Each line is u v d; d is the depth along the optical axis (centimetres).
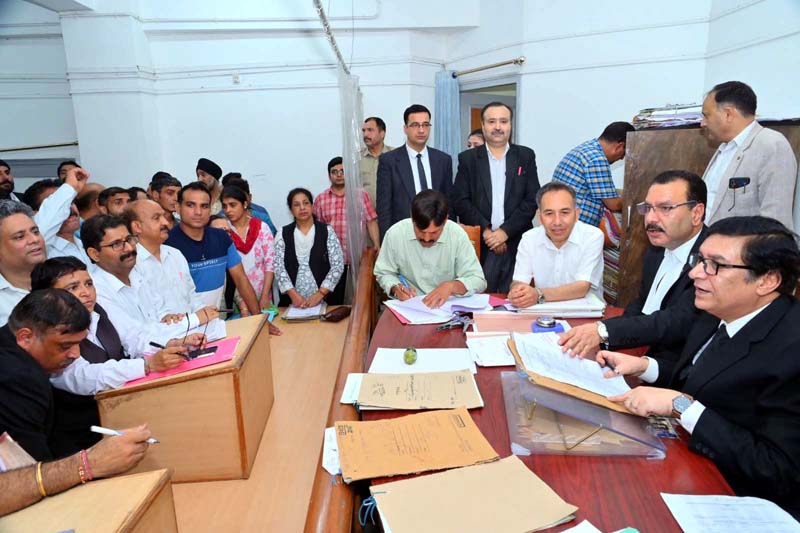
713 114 220
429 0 495
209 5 480
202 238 275
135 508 94
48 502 99
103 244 190
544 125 454
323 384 209
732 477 118
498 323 185
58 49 509
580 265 225
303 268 341
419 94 532
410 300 214
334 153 527
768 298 116
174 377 146
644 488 99
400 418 123
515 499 95
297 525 131
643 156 275
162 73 500
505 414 126
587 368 137
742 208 217
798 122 240
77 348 142
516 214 288
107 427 148
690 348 136
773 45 302
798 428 105
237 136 519
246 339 168
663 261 186
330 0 490
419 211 214
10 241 185
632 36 401
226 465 150
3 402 124
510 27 464
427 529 88
